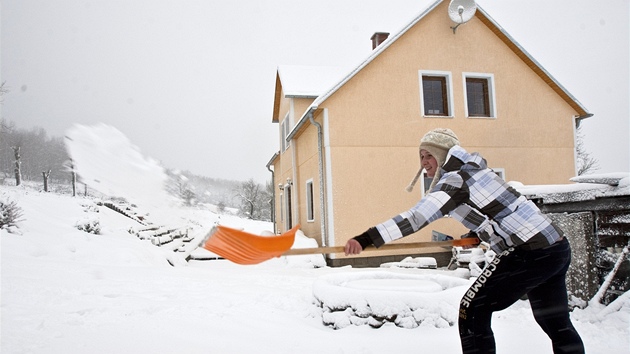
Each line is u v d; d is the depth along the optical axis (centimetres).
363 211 1126
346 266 1076
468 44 1239
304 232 1409
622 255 393
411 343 333
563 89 1258
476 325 225
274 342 325
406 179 1162
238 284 609
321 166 1148
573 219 429
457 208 235
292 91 1466
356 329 375
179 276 674
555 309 235
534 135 1255
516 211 220
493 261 230
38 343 285
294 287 600
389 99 1173
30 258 676
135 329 332
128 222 1512
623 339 328
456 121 1209
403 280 498
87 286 509
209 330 345
